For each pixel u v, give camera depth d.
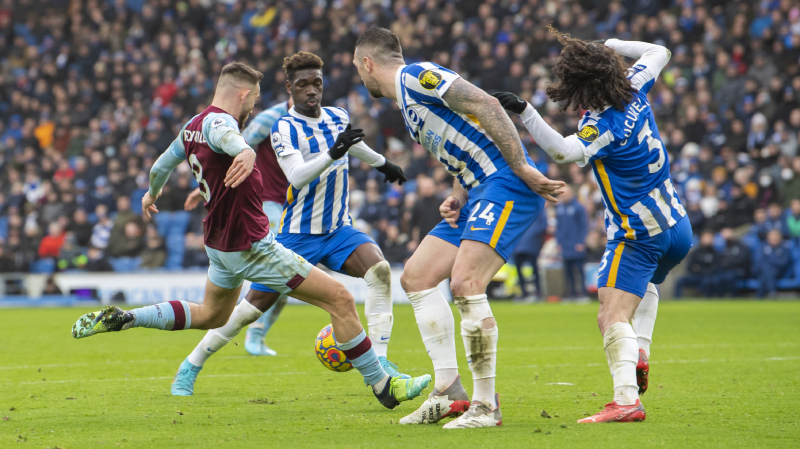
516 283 51.69
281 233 17.45
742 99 54.75
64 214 59.22
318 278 13.12
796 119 51.91
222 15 77.69
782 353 21.44
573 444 10.15
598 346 24.00
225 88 13.51
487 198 11.75
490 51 61.59
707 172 50.59
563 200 47.06
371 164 17.55
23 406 13.94
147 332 31.58
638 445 10.09
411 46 64.94
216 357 21.95
